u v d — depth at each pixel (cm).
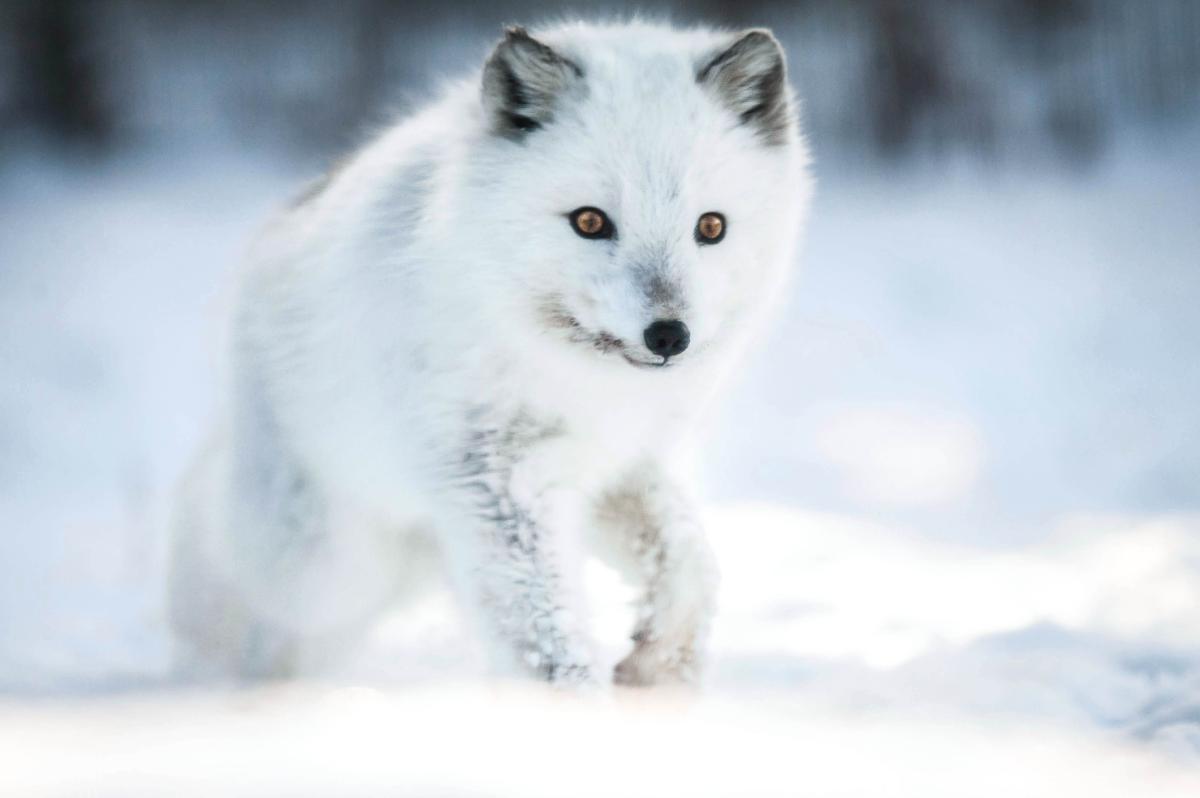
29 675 917
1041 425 2019
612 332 759
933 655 918
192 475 979
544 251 771
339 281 845
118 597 1229
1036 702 788
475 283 780
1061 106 4566
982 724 714
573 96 793
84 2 4666
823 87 4578
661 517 834
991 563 1265
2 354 2550
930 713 742
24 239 3591
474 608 788
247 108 4731
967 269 3198
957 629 1010
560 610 780
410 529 883
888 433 2019
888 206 3922
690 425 836
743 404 2241
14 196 4081
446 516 803
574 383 787
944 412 2144
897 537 1419
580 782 527
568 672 766
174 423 2130
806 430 2059
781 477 1786
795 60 4647
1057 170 4241
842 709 753
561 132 780
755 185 805
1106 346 2488
